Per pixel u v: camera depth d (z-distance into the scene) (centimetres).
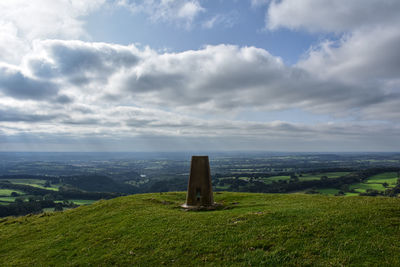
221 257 1095
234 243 1184
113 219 1678
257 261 1035
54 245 1407
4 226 1922
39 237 1570
